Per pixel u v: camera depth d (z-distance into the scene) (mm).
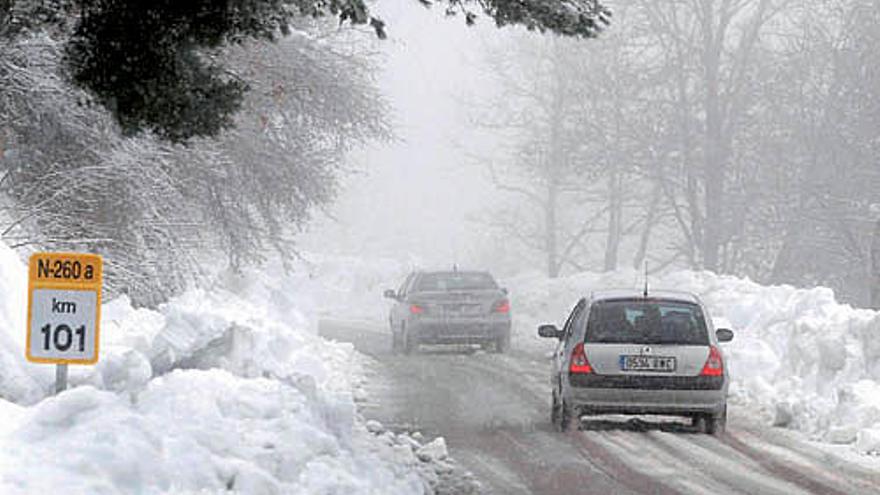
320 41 76188
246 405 28109
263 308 67312
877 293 87938
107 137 53469
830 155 121438
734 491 32062
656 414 42750
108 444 21969
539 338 90500
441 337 74688
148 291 57375
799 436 43250
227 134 67875
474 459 36781
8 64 50156
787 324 66438
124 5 30625
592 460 36875
